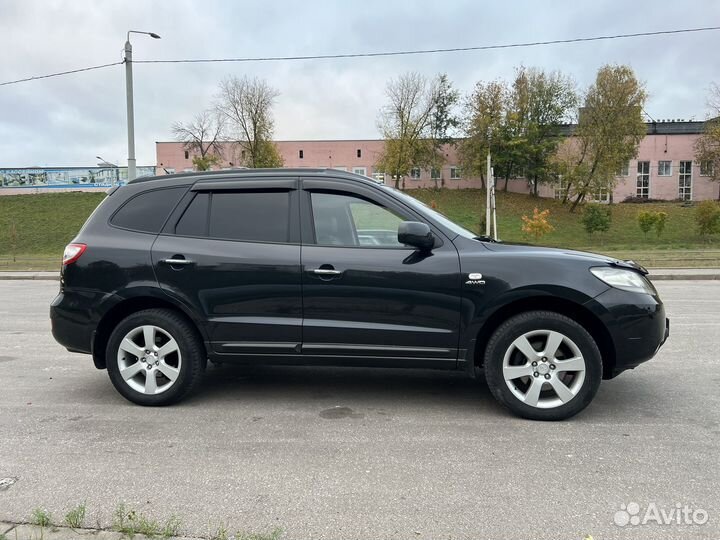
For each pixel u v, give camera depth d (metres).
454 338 4.32
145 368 4.73
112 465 3.58
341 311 4.42
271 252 4.51
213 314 4.57
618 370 4.29
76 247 4.77
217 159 60.50
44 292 14.41
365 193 4.57
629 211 51.56
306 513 2.97
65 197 50.47
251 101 57.19
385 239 4.50
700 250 24.73
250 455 3.73
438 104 58.03
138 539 2.70
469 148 54.56
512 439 3.98
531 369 4.31
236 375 5.73
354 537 2.74
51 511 3.00
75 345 4.78
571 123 55.53
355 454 3.73
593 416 4.44
